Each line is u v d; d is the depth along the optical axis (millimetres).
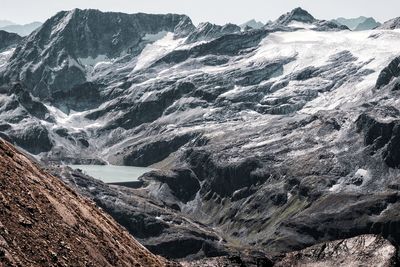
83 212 58312
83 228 53656
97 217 62094
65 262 45188
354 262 67875
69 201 57375
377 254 68250
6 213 43969
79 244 49719
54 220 49312
